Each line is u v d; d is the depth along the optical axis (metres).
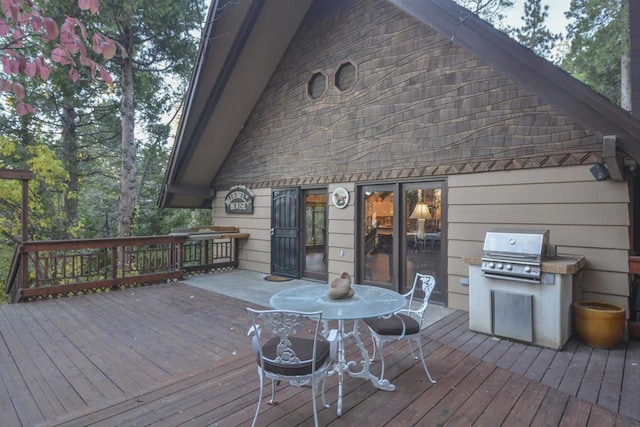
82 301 5.36
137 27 8.71
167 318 4.52
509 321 3.71
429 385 2.78
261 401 2.41
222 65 6.68
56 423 2.27
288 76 7.13
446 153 4.96
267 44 6.84
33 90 8.88
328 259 6.43
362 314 2.39
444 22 4.05
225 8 6.09
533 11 7.79
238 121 7.85
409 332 2.79
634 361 3.21
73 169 10.68
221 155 8.34
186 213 12.34
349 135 6.12
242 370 3.04
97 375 2.96
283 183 7.21
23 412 2.41
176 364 3.17
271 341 2.56
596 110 3.36
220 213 8.73
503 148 4.48
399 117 5.47
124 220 9.57
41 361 3.23
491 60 3.80
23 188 5.38
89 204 12.20
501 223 4.50
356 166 6.01
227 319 4.48
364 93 5.90
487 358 3.29
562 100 3.50
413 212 5.39
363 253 6.01
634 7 3.91
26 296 5.29
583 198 3.95
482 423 2.27
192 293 5.89
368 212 5.94
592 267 3.89
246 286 6.41
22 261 5.34
